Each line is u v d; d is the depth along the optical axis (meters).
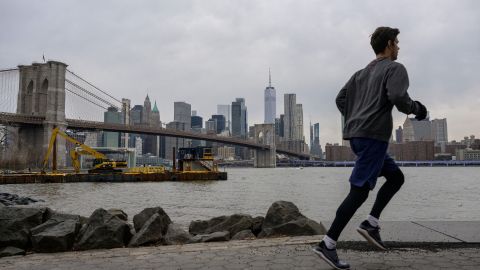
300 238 4.70
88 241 5.19
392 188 3.25
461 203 29.41
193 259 3.70
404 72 2.89
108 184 56.50
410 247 3.76
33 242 5.11
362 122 2.99
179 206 26.06
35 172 67.62
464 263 3.19
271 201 29.98
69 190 43.88
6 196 28.95
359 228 3.30
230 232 6.69
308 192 40.81
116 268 3.49
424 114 3.02
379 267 3.13
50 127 80.00
